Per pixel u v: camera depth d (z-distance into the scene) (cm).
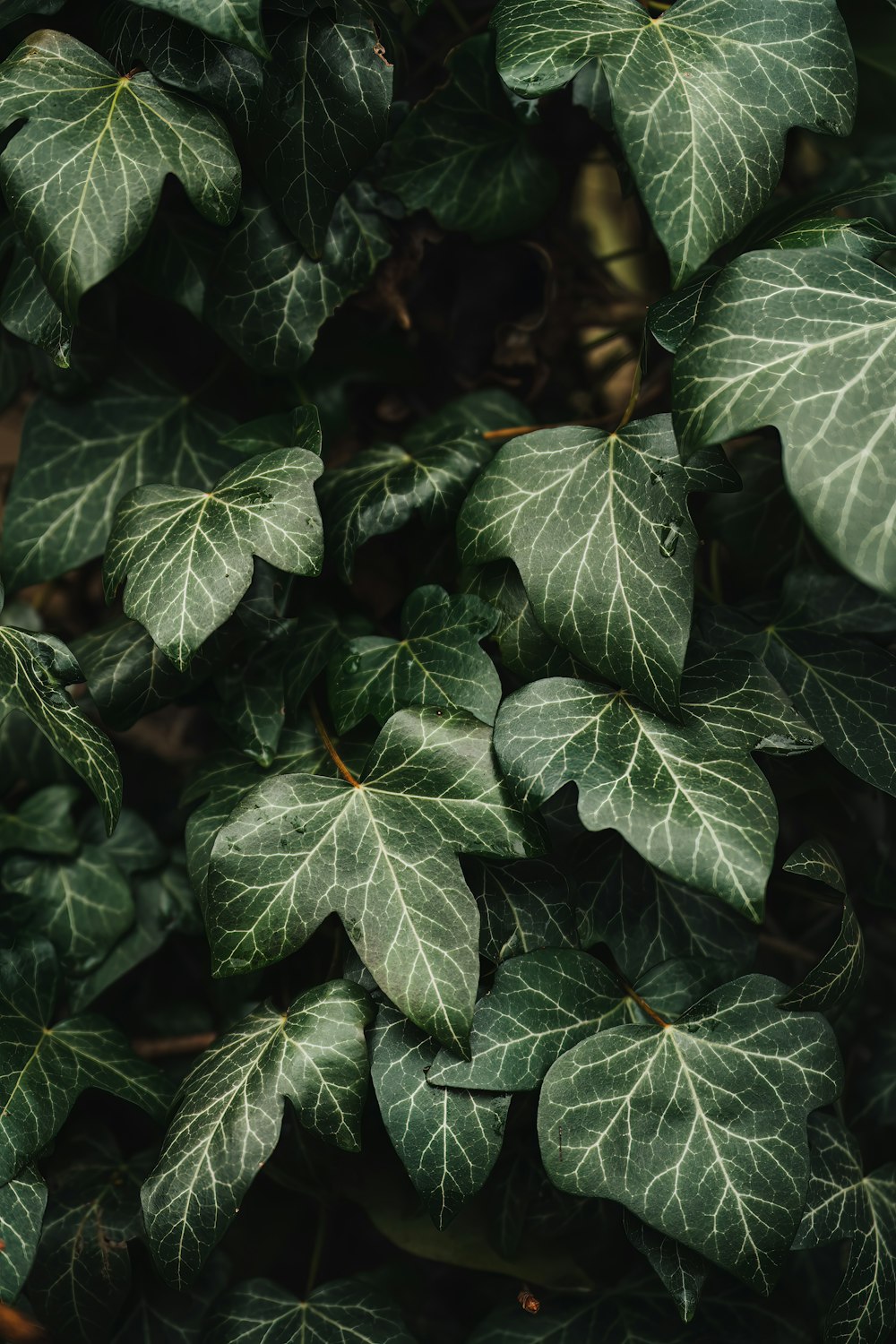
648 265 50
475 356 47
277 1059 39
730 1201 39
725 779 39
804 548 44
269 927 39
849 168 48
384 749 40
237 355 44
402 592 45
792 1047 40
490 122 43
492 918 40
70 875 44
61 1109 41
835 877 40
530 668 41
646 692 39
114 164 39
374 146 41
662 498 39
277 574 41
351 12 41
